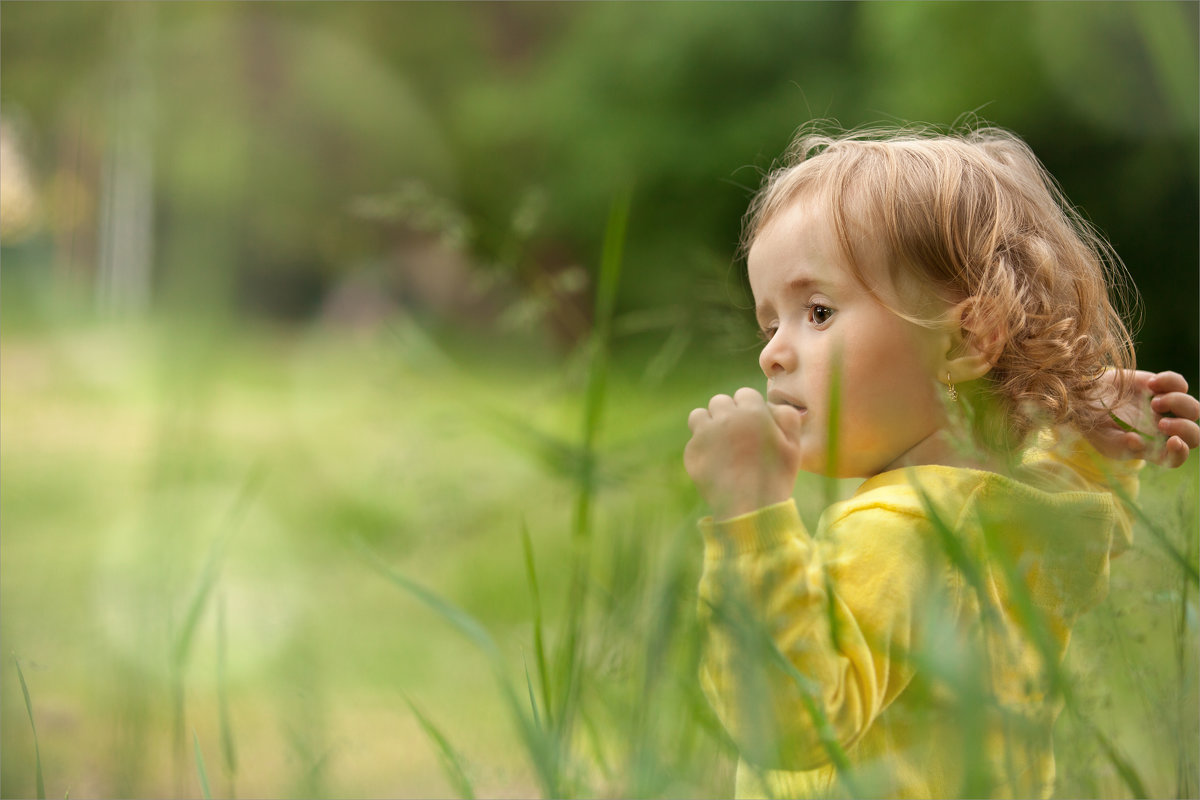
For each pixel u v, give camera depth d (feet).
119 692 6.93
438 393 10.77
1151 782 4.65
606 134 47.21
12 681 7.20
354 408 19.45
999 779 3.73
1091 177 29.68
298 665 8.23
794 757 3.92
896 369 4.80
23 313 43.21
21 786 6.46
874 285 4.81
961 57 31.22
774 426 4.34
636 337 20.76
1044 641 3.64
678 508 5.63
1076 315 5.21
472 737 7.30
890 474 4.70
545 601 9.46
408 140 61.11
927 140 5.55
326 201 61.82
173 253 56.34
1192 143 27.35
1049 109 29.76
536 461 7.39
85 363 26.55
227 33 61.26
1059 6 28.60
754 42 43.27
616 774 4.48
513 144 53.57
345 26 62.80
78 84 57.52
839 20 41.83
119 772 6.46
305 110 62.54
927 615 3.87
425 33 62.64
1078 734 4.12
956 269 4.83
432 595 4.38
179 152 58.85
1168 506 4.45
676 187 44.65
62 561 11.62
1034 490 4.62
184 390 13.12
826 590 3.81
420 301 45.24
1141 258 29.09
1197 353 28.71
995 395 4.90
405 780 6.54
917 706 4.34
